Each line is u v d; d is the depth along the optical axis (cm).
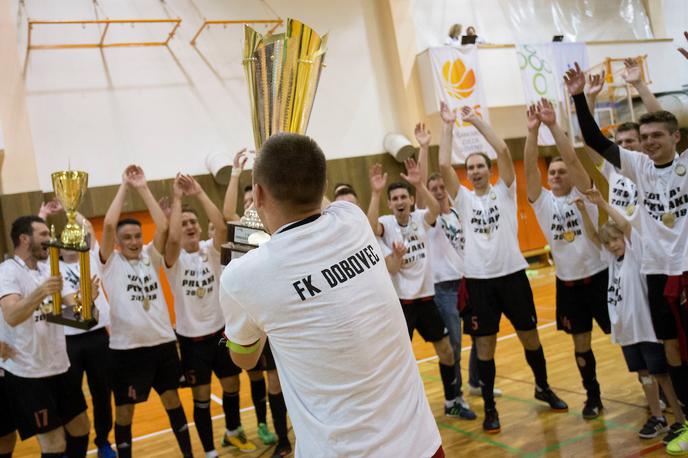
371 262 140
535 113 371
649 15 1245
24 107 771
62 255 454
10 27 775
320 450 127
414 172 397
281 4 951
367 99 1006
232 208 376
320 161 138
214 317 387
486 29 1127
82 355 418
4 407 343
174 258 375
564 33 1184
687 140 1049
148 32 860
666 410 367
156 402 584
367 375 129
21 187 759
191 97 879
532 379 479
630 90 1114
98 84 827
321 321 129
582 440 338
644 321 323
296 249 131
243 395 563
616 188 378
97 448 448
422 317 404
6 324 323
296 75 173
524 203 1159
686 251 291
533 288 952
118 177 826
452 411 413
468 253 391
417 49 1038
